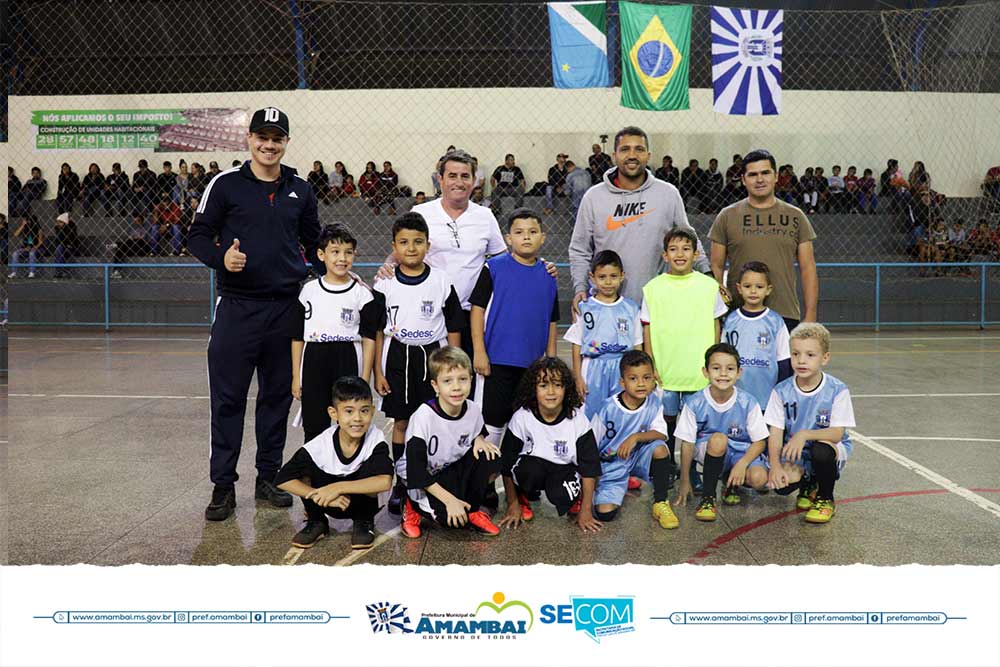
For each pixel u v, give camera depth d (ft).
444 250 13.32
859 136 49.49
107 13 47.70
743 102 29.09
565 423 11.89
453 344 12.92
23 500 13.14
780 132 49.44
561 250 45.88
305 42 49.01
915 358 30.50
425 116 49.83
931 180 49.42
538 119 49.65
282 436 13.30
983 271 41.27
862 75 49.52
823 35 48.91
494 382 12.96
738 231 14.35
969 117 48.73
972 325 42.73
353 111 49.78
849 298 42.60
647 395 12.71
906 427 18.57
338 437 11.28
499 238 13.84
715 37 28.91
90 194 46.52
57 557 10.63
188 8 47.73
